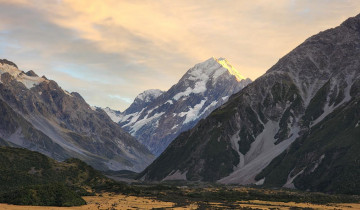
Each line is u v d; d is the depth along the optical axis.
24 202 158.12
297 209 188.50
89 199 189.25
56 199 164.00
